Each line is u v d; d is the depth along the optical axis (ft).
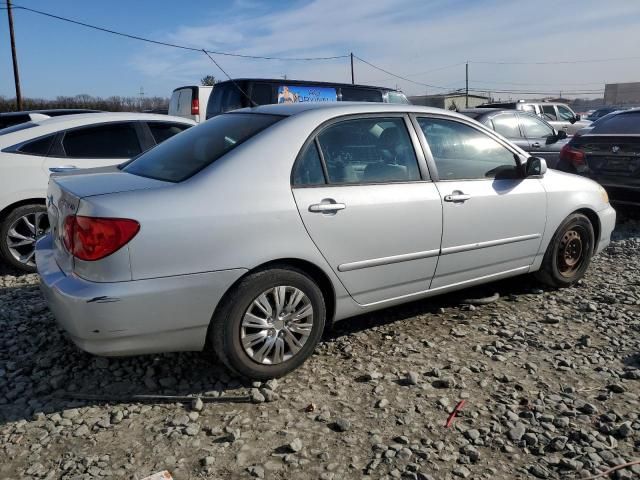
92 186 10.30
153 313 9.62
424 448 9.03
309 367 11.68
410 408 10.16
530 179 14.84
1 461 8.68
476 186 13.52
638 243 21.86
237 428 9.53
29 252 18.51
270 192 10.60
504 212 13.98
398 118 12.78
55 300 9.82
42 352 12.23
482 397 10.54
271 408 10.16
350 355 12.22
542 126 36.29
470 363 11.87
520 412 10.03
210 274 9.96
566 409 10.07
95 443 9.13
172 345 10.09
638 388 10.87
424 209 12.43
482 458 8.84
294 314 11.03
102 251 9.29
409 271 12.55
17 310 14.65
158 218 9.57
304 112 11.76
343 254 11.41
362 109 12.29
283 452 8.92
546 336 13.21
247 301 10.44
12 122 30.78
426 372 11.46
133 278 9.43
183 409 10.15
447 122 13.66
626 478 8.31
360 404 10.30
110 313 9.31
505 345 12.66
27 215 18.30
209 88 49.52
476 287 16.57
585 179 16.80
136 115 21.17
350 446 9.09
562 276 16.11
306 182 11.11
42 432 9.39
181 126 22.00
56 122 19.51
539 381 11.12
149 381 10.93
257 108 12.95
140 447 9.03
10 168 18.03
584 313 14.61
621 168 24.12
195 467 8.55
